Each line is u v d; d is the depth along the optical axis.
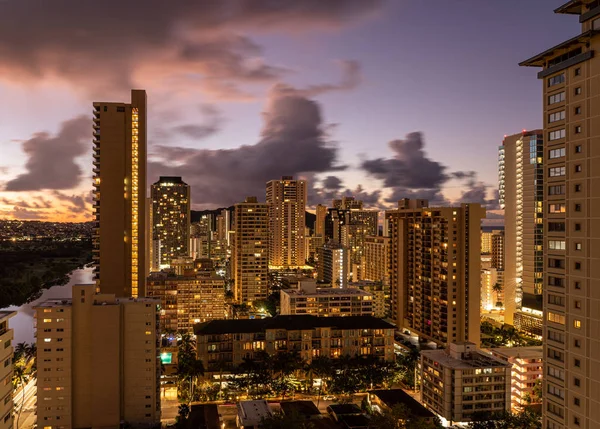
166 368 189.00
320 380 173.88
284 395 166.00
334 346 184.25
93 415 128.75
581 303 84.44
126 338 132.75
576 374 84.81
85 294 129.38
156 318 136.88
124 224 196.38
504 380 142.25
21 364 179.50
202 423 129.00
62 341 127.50
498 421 130.12
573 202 86.44
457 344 152.50
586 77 84.06
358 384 164.12
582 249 84.50
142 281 198.38
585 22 84.69
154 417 133.25
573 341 85.75
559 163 90.25
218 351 173.88
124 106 198.25
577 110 86.06
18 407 157.25
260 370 162.38
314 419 135.50
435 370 148.38
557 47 88.19
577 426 84.25
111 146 196.75
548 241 92.56
